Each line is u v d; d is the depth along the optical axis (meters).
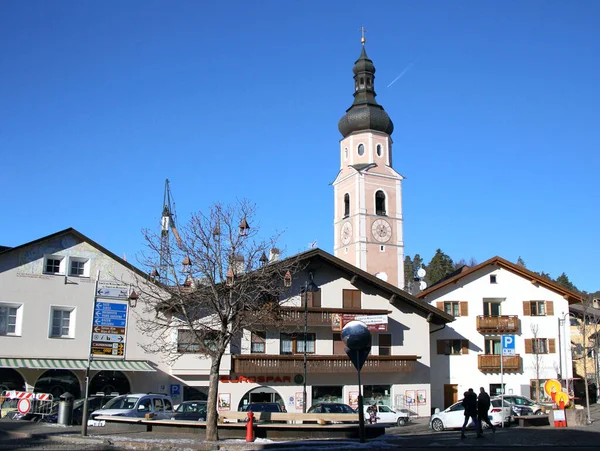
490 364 56.00
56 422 32.56
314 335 47.88
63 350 42.03
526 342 57.97
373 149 82.75
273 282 36.78
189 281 32.34
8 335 40.75
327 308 47.31
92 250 43.81
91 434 26.69
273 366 45.34
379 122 83.19
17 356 40.69
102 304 26.94
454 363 56.16
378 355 49.12
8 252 41.53
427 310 50.94
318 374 47.38
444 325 53.31
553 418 32.69
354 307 49.56
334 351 48.03
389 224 81.38
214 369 26.03
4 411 35.38
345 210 83.56
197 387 44.50
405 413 45.53
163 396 34.34
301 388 46.84
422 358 50.69
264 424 27.06
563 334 58.66
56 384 41.59
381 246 80.44
